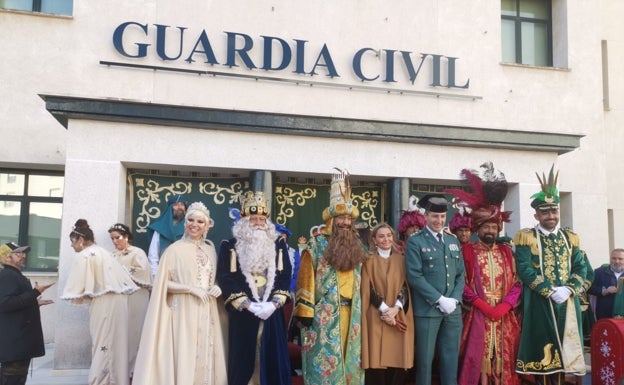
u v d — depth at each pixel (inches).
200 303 203.3
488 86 368.8
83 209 280.2
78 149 282.8
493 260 222.5
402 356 205.6
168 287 202.2
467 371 211.9
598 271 293.4
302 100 330.0
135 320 259.4
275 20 331.6
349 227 209.9
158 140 291.7
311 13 337.1
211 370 202.2
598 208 406.6
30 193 368.2
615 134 439.5
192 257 205.8
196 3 321.7
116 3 323.0
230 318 208.1
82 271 229.9
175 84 316.2
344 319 205.3
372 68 342.6
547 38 419.8
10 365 213.9
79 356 271.0
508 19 416.2
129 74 316.8
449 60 356.5
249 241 207.0
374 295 208.5
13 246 223.3
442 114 354.3
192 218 209.5
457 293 209.2
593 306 299.4
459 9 364.5
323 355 201.3
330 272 207.0
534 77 383.2
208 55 318.0
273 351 200.8
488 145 329.1
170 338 199.3
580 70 401.1
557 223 228.2
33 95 341.1
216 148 298.5
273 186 314.7
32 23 333.7
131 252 261.9
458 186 345.7
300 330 219.3
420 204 222.2
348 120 310.0
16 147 343.9
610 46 447.8
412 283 208.4
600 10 444.8
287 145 307.7
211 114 293.1
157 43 315.3
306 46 334.6
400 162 322.0
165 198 307.9
